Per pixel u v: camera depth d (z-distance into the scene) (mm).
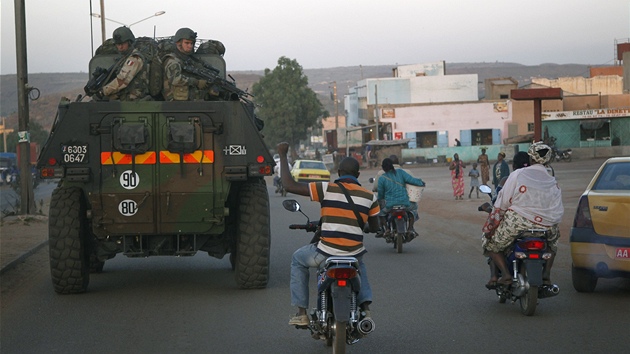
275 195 40188
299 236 18234
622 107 71250
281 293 10305
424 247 15914
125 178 9938
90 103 9859
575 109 78938
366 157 74562
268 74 102312
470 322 8258
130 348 7312
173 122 9961
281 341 7523
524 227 8383
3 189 52969
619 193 9445
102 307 9500
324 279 6410
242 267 10461
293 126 100188
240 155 10125
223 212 10172
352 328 6426
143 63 10609
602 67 109312
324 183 6734
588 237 9469
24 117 22984
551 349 6992
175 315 8914
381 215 15141
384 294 10086
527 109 80125
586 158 66188
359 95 111125
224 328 8148
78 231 10109
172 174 10016
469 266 12781
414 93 103562
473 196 31500
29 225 21266
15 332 8086
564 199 25109
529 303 8328
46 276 12516
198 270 12984
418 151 71875
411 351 7027
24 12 22891
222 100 10891
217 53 12555
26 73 23094
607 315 8492
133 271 12938
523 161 9508
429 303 9398
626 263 9172
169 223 10133
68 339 7719
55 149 9836
